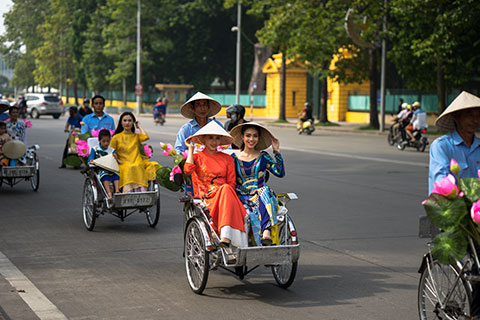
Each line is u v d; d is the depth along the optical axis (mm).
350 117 48094
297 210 11164
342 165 18578
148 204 9336
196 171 6594
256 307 5863
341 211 11086
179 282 6699
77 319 5430
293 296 6234
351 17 32906
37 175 13219
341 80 39656
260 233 6254
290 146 25547
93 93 88375
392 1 31109
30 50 107250
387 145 26578
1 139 13234
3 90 166375
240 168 6551
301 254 8008
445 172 5004
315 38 35344
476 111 5000
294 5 36594
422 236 4828
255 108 58031
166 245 8453
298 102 54594
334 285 6629
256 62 59656
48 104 50844
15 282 6562
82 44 75062
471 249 4547
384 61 34500
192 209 6809
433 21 30516
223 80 70438
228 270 6570
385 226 9797
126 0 61656
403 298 6168
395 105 43375
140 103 62438
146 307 5812
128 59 63094
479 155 5098
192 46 64250
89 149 9625
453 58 31766
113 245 8414
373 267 7391
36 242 8531
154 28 63250
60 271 7043
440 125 5184
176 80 68875
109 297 6105
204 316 5582
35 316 5480
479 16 29578
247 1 47000
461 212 4312
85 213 9625
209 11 63438
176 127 39594
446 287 4781
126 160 9578
